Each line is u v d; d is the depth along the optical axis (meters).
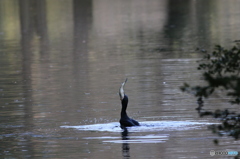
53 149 15.27
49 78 30.17
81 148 15.32
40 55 41.31
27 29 63.06
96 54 40.69
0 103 22.81
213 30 55.19
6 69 34.53
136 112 19.95
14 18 74.69
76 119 19.06
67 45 47.38
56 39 52.66
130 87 26.36
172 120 18.22
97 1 93.62
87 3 91.12
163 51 40.84
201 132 16.45
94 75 30.83
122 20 69.19
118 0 94.69
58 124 18.33
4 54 42.78
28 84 28.23
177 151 14.66
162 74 30.14
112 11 80.06
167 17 70.75
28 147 15.54
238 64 10.21
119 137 16.28
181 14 73.75
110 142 15.80
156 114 19.41
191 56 37.25
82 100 23.05
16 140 16.31
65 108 21.31
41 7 86.38
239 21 62.50
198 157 14.23
